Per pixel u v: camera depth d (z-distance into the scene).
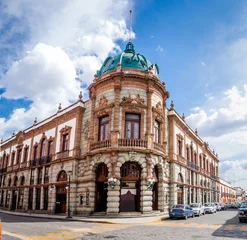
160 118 29.83
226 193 80.00
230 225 18.86
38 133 39.62
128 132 27.02
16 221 22.36
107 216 23.75
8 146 49.66
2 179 47.19
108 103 28.06
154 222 21.22
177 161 32.75
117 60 30.66
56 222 21.44
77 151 29.84
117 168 24.92
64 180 30.73
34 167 37.09
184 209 24.86
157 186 28.45
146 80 28.50
